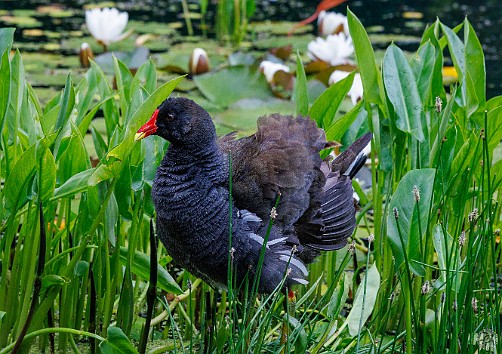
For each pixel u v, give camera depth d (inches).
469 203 178.7
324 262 170.4
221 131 233.3
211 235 135.9
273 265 137.9
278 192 137.4
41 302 146.1
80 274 143.9
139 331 159.9
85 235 136.0
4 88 127.2
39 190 128.9
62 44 309.1
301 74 164.4
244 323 131.0
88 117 149.6
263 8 373.1
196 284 161.6
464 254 174.9
